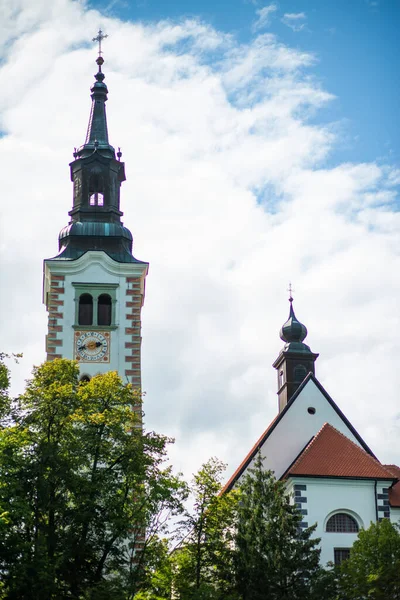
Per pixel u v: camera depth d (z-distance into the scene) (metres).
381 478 76.94
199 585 65.19
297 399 84.62
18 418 63.78
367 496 76.81
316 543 68.19
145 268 84.12
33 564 58.19
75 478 61.91
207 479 67.44
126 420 65.94
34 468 61.12
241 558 66.38
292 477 76.56
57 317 82.44
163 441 65.81
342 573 67.94
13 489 59.28
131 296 83.44
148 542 64.44
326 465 77.38
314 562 67.25
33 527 61.50
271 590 65.50
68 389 64.12
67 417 63.66
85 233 85.38
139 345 82.25
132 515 62.41
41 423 63.56
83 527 61.88
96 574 61.94
